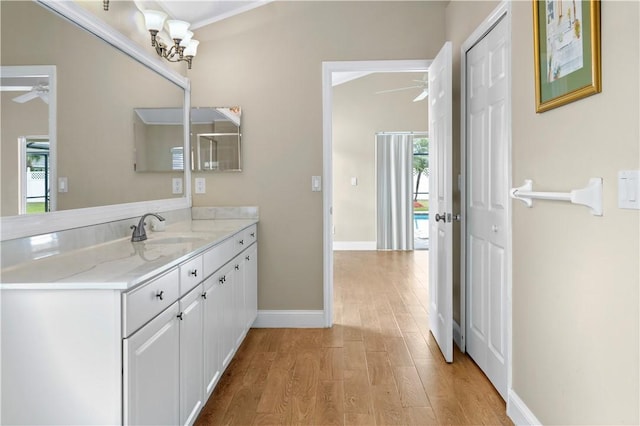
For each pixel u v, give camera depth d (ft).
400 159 24.61
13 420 4.36
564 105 5.23
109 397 4.28
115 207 7.47
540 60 5.69
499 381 7.55
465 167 9.45
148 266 4.98
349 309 12.93
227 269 8.25
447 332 8.91
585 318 4.82
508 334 6.93
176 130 10.47
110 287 4.21
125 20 8.20
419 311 12.70
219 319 7.63
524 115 6.40
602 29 4.39
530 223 6.22
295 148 11.19
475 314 8.94
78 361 4.29
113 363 4.27
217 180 11.32
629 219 4.04
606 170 4.38
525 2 6.29
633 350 4.01
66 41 6.26
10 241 5.07
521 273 6.53
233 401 7.38
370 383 8.05
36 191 5.57
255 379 8.23
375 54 11.00
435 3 10.90
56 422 4.33
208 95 11.23
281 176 11.24
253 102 11.20
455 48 10.03
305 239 11.27
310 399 7.45
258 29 11.17
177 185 10.46
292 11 11.12
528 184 6.09
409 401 7.38
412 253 23.41
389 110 24.56
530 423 6.13
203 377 6.73
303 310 11.33
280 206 11.27
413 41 10.94
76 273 4.63
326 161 11.14
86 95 6.73
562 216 5.31
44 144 5.73
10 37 5.18
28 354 4.33
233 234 8.51
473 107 8.94
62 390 4.31
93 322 4.28
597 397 4.60
